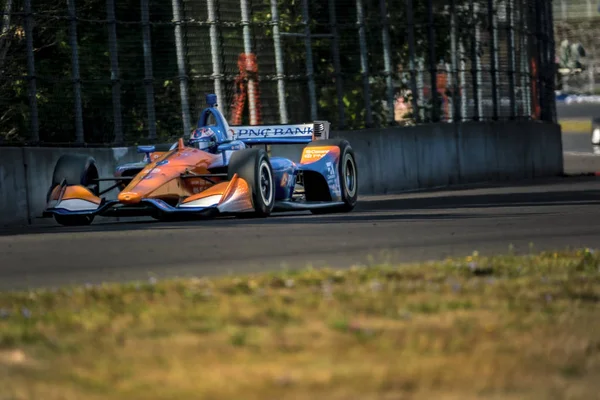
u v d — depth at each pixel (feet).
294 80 201.36
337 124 211.20
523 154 257.34
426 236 108.58
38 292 70.85
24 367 48.78
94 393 43.45
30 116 162.30
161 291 68.85
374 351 50.90
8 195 152.25
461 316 60.03
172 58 184.34
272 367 47.73
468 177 237.04
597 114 599.16
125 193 124.26
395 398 42.45
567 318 59.57
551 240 103.96
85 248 101.60
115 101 175.63
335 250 96.63
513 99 256.11
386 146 214.69
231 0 191.42
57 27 169.78
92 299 66.80
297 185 166.61
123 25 179.52
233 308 62.18
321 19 211.41
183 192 131.23
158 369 47.57
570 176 268.82
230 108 190.29
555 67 292.61
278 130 152.56
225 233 112.88
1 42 167.22
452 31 236.22
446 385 44.50
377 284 69.36
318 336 54.39
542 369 47.78
